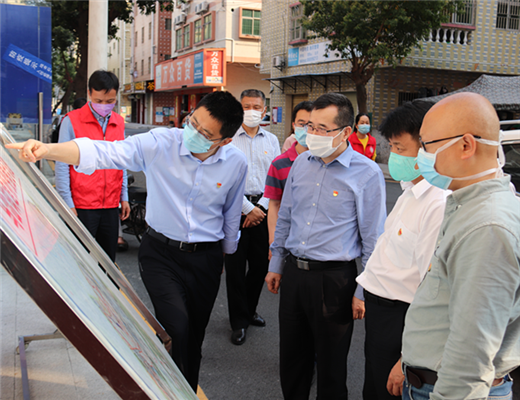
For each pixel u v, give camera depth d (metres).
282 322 2.54
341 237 2.38
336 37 13.38
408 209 1.94
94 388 2.28
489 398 1.39
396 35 12.98
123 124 3.57
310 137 2.33
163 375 1.24
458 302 1.25
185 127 2.31
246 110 3.77
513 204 1.26
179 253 2.44
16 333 2.79
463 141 1.32
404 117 1.87
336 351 2.43
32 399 2.15
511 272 1.19
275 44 21.36
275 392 2.88
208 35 29.91
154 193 2.44
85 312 0.87
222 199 2.54
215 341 3.55
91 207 3.34
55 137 6.13
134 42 44.94
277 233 2.71
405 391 1.60
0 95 5.45
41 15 5.45
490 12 15.80
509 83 11.53
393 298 1.97
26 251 0.79
